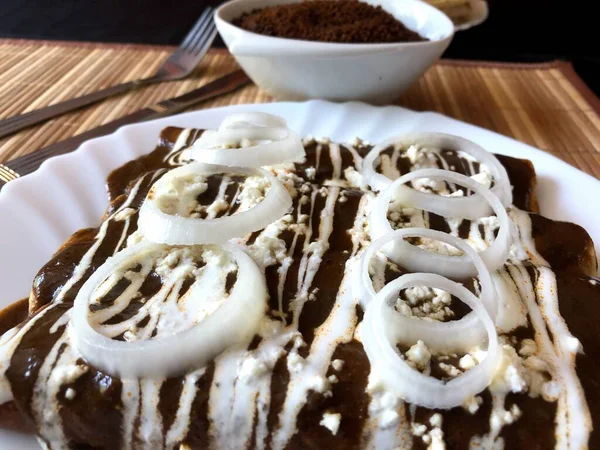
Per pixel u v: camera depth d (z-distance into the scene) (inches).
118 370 4.9
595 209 8.0
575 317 5.6
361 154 8.4
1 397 5.0
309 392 4.8
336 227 6.7
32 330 5.3
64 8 16.5
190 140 8.9
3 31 14.8
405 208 6.9
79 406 4.9
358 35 11.0
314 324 5.4
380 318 5.0
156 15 16.3
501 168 8.0
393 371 4.8
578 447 4.6
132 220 6.7
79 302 5.3
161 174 7.6
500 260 6.1
